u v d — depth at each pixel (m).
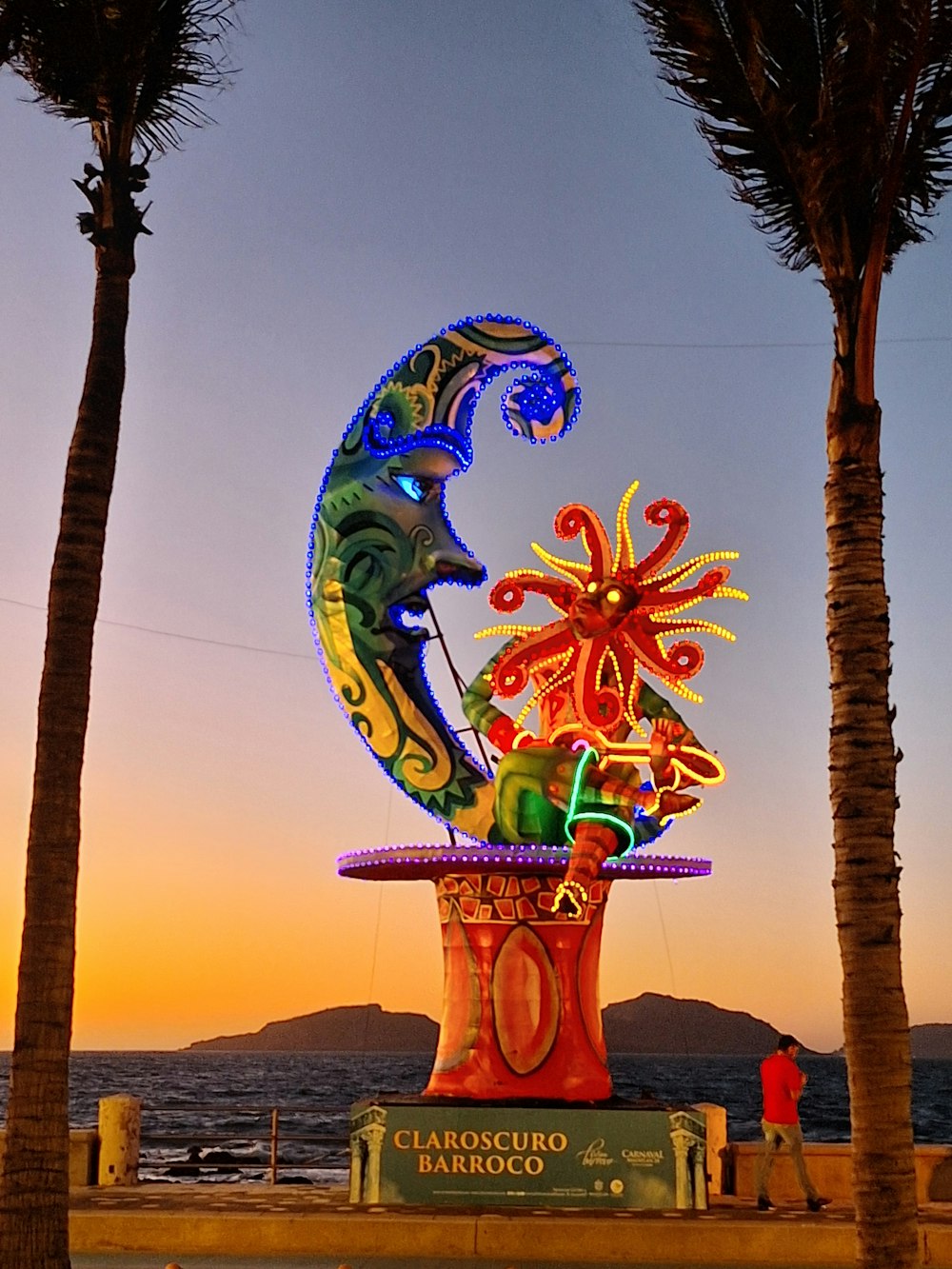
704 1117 16.61
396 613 18.41
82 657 10.88
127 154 11.95
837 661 10.04
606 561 17.73
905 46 10.53
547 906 17.78
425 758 17.83
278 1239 14.94
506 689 17.66
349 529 18.41
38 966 10.32
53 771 10.62
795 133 11.21
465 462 18.84
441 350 18.81
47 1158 10.06
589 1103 17.09
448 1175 16.47
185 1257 14.66
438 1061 17.84
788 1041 16.72
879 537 10.24
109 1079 173.88
